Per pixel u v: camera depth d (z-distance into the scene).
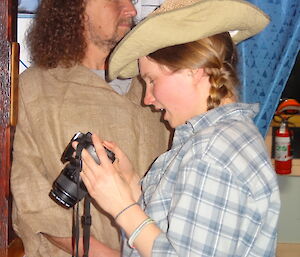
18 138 1.53
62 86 1.54
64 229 1.49
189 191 1.00
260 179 1.03
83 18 1.55
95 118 1.52
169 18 1.06
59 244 1.51
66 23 1.55
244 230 1.01
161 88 1.12
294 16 1.82
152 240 1.05
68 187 1.23
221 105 1.11
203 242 0.99
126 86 1.63
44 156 1.51
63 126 1.50
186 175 1.02
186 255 1.00
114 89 1.61
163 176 1.13
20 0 1.70
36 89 1.53
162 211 1.10
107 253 1.45
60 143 1.50
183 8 1.06
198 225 0.99
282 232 2.85
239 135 1.04
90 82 1.55
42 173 1.52
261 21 1.19
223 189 0.99
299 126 2.74
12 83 1.45
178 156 1.09
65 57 1.56
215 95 1.09
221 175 0.99
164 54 1.08
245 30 1.23
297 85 2.81
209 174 1.00
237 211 0.99
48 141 1.50
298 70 2.81
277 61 1.84
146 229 1.06
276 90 1.86
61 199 1.25
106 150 1.22
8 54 1.43
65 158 1.24
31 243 1.50
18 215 1.49
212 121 1.09
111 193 1.10
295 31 1.82
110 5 1.54
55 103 1.51
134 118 1.57
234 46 1.14
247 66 1.85
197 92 1.11
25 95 1.53
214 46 1.08
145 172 1.58
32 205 1.48
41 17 1.58
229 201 0.99
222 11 1.06
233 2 1.06
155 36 1.07
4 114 1.45
